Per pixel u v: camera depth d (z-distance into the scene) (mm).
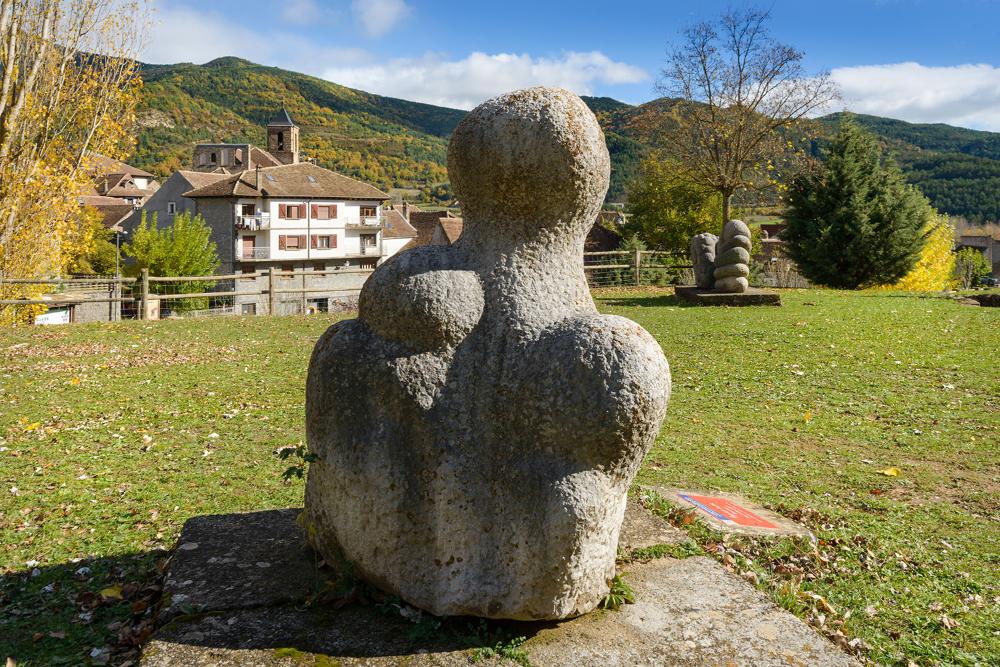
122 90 18078
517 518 3184
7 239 16766
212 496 5621
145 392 9164
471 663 2953
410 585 3311
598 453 3107
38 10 16891
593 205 3559
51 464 6340
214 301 38031
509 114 3436
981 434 7574
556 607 3160
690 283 23750
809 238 27250
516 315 3354
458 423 3309
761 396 9055
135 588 4070
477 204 3570
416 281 3381
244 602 3344
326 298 40500
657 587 3586
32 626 3717
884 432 7645
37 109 16922
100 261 46062
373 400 3373
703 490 5801
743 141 30984
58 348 12148
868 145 26891
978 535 5172
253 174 52469
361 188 57094
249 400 8820
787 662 3012
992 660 3600
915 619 3955
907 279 28672
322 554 3623
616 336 3150
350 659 2957
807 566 4512
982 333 12781
